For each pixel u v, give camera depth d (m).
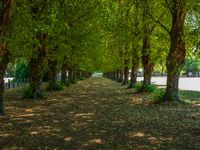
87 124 18.25
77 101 31.02
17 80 59.66
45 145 13.41
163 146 13.27
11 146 13.20
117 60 61.38
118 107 26.06
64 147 13.09
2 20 17.30
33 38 26.77
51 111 23.56
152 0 28.97
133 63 51.53
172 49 27.12
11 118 20.19
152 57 39.09
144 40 38.31
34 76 32.59
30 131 16.22
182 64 27.20
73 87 56.31
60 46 35.44
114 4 34.88
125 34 34.62
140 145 13.45
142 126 17.64
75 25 38.03
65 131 16.25
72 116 21.22
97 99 33.16
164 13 33.19
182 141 14.16
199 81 91.62
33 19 25.36
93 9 37.38
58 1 27.55
